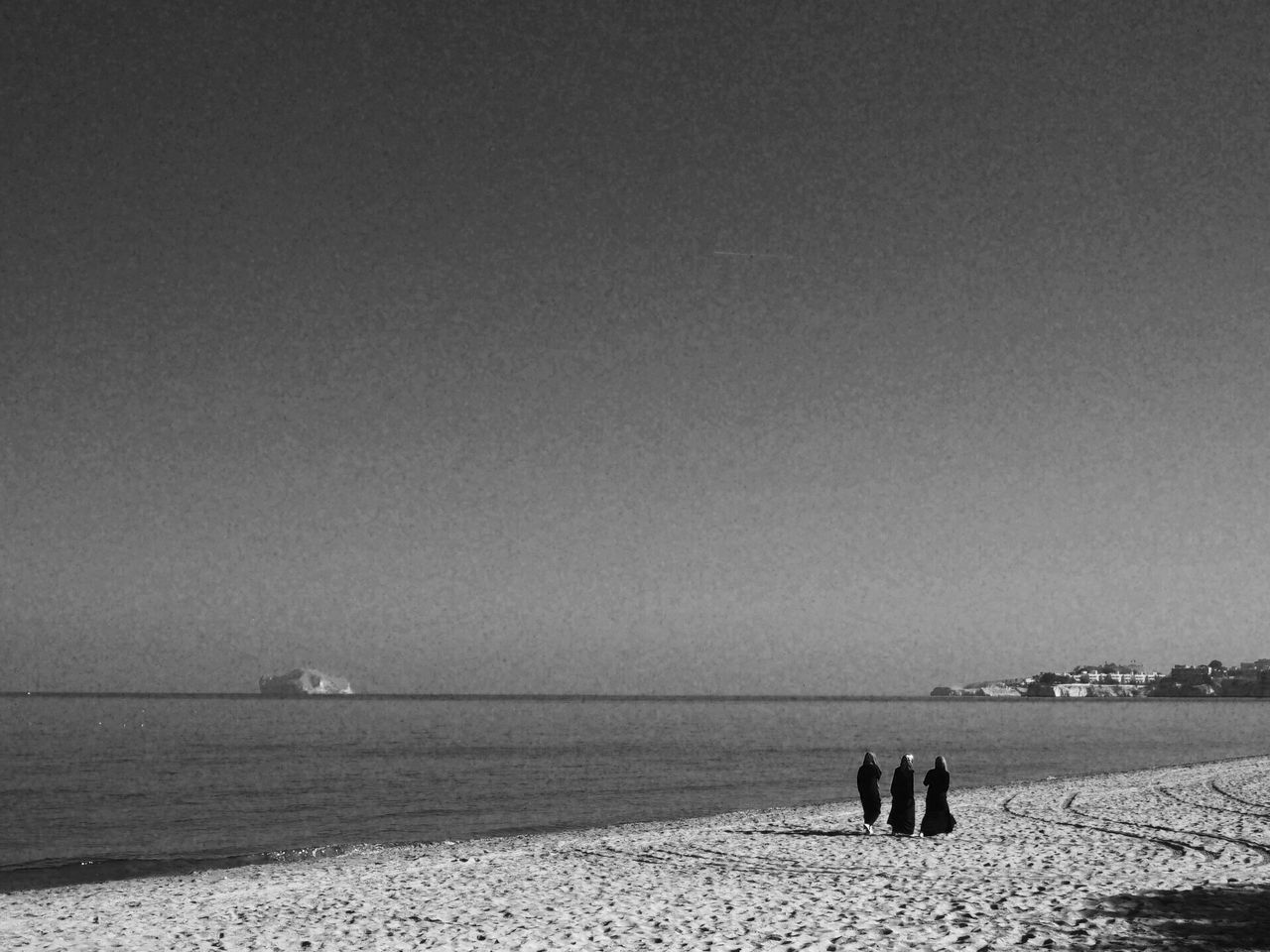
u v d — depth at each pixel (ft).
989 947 46.50
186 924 61.67
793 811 139.85
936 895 60.95
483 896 68.49
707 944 49.42
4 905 75.66
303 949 52.16
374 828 147.13
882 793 182.29
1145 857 77.20
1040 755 322.75
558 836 120.16
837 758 310.04
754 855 85.30
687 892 66.18
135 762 295.69
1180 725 654.94
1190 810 117.39
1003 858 77.97
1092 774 220.43
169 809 174.50
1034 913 53.88
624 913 58.90
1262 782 163.84
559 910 60.95
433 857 102.12
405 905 65.82
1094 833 95.04
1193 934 48.21
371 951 51.03
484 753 337.72
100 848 128.06
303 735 486.79
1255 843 85.66
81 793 202.69
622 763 288.51
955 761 290.76
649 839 103.09
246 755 327.88
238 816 164.14
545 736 479.00
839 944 48.34
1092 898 57.77
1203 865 72.08
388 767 274.16
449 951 50.11
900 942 48.24
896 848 86.17
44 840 136.87
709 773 250.16
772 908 58.54
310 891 75.77
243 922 61.46
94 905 73.72
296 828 148.15
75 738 449.48
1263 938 47.24
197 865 109.19
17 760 303.68
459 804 179.11
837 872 73.87
